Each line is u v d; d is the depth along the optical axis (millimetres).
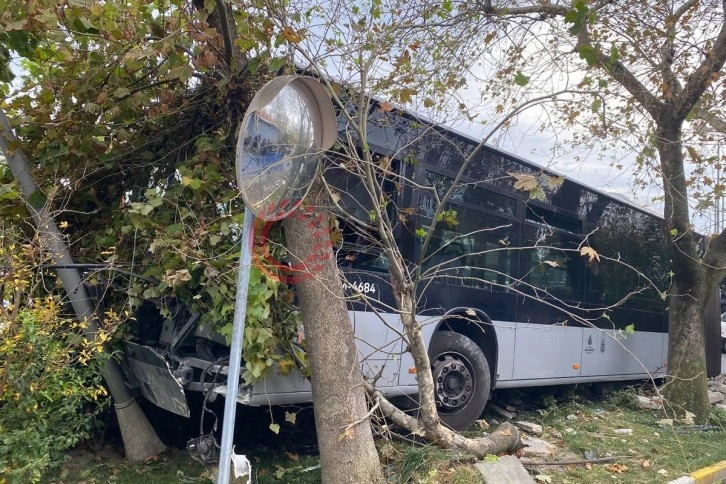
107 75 5500
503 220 8141
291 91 3914
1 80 5082
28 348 4191
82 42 5500
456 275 7375
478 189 7742
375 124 6207
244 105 5449
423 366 5531
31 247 4523
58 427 4539
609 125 6652
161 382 5422
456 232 7352
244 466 4270
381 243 5574
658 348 11703
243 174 3525
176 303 5840
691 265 9156
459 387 7344
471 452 5711
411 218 6660
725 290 15969
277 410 6918
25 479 4391
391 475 5293
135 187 6164
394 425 5863
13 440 4152
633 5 7828
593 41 7664
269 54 5316
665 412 9180
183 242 5023
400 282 5402
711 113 8766
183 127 6012
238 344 3596
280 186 3895
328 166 5297
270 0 5207
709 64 7941
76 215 6039
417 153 6719
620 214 10789
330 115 4234
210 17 5277
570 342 9336
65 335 4902
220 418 6363
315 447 6715
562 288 9250
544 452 6883
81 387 4613
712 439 8227
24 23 4711
